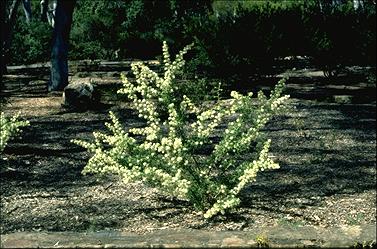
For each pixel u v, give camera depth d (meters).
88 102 12.03
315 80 17.59
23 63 28.08
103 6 34.41
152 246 3.72
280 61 16.05
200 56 14.84
